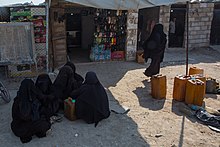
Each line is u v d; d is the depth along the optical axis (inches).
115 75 385.4
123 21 446.0
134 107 276.2
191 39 579.5
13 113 206.5
